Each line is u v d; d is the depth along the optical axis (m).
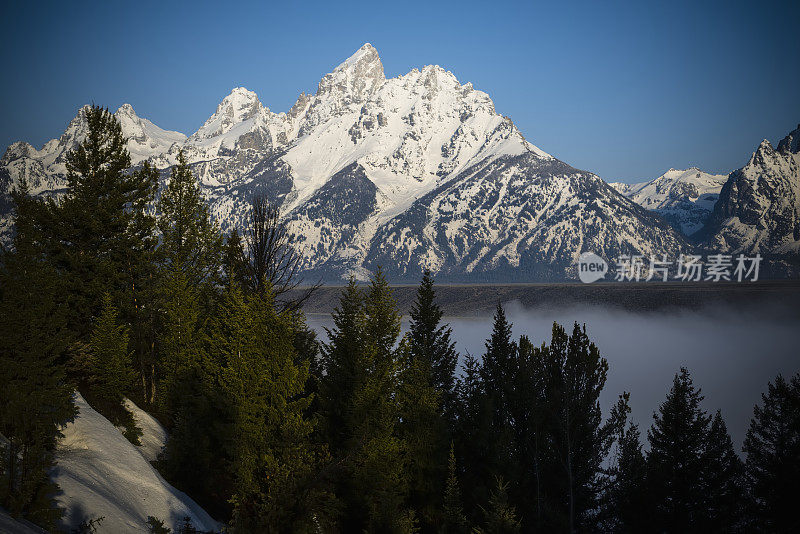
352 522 26.86
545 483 33.78
